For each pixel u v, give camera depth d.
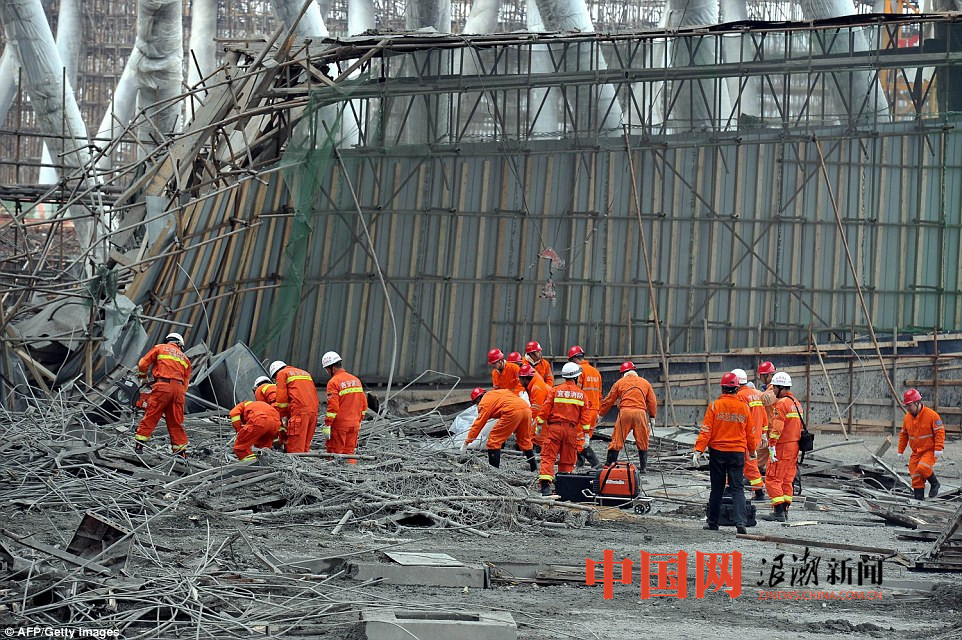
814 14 121.69
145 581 28.55
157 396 53.69
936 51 92.19
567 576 34.66
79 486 44.78
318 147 87.94
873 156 93.06
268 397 53.38
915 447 61.72
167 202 82.25
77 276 95.50
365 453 56.19
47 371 74.00
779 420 51.09
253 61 93.12
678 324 93.06
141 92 134.62
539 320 92.44
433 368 91.75
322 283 90.69
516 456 67.31
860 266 93.12
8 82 161.25
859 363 92.00
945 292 93.38
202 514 41.47
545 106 105.19
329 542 38.88
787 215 93.19
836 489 65.94
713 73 91.56
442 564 33.78
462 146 92.19
